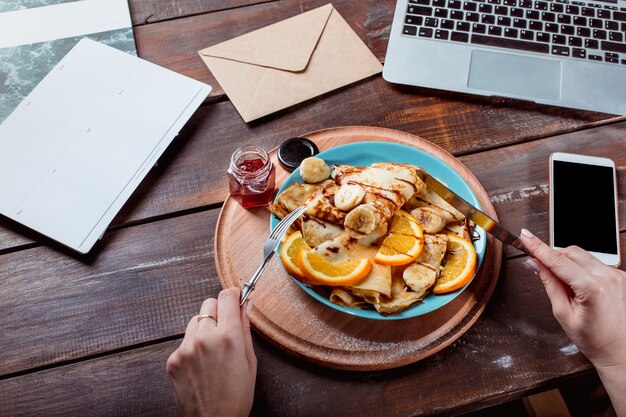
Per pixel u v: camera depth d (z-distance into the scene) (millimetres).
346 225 918
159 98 1104
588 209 1011
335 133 1103
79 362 913
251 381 821
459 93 1147
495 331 929
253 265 975
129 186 1023
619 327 820
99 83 1115
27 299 955
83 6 1223
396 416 873
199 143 1098
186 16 1231
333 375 898
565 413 1275
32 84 1131
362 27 1229
